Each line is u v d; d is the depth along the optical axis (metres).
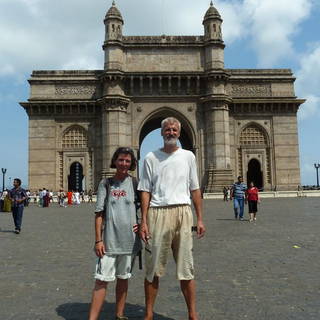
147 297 7.37
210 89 60.81
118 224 7.53
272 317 7.68
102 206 7.59
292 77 64.56
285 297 8.97
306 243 16.38
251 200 26.69
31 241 18.73
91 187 62.22
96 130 62.88
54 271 12.06
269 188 63.41
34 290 9.94
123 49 62.03
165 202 7.40
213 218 28.88
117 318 7.72
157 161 7.60
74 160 62.66
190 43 62.41
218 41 61.34
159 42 62.16
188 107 62.00
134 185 7.86
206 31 62.38
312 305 8.37
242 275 11.12
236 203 28.33
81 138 62.97
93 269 12.26
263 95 64.31
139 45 61.94
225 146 59.94
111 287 10.29
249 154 63.78
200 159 61.16
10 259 14.14
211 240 17.91
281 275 11.02
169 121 7.61
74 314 8.12
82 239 18.91
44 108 62.66
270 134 64.12
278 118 64.44
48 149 62.41
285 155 63.94
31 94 62.75
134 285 10.42
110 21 61.03
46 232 22.20
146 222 7.45
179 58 62.44
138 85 61.78
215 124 60.03
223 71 60.81
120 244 7.50
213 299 8.94
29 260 13.88
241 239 18.02
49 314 8.12
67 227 24.50
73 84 63.16
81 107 62.81
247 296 9.12
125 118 60.75
